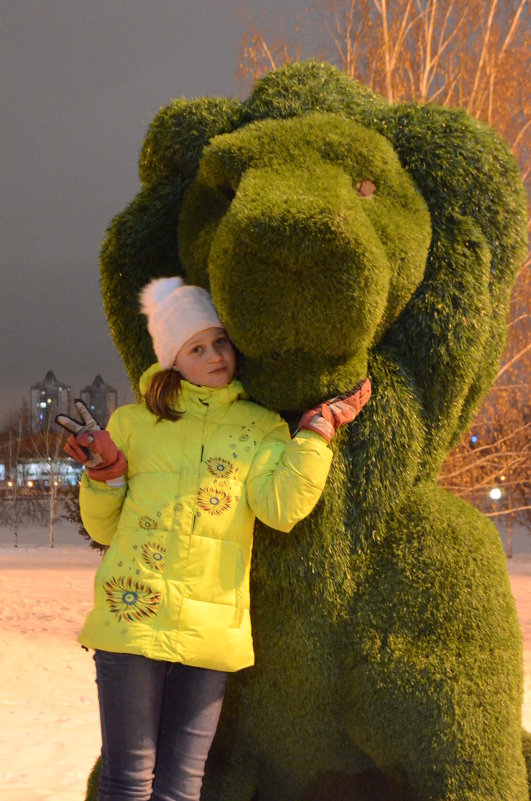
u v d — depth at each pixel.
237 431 2.34
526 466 8.56
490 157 2.63
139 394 2.76
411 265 2.45
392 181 2.50
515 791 2.33
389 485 2.45
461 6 8.62
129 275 2.75
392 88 8.61
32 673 8.25
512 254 2.66
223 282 2.24
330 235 2.14
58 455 39.50
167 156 2.79
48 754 5.35
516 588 16.16
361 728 2.35
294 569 2.39
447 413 2.55
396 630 2.37
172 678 2.26
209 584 2.23
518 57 8.63
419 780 2.31
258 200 2.21
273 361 2.35
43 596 14.66
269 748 2.44
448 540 2.45
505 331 2.73
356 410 2.31
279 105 2.71
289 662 2.39
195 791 2.23
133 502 2.31
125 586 2.24
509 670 2.39
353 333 2.25
